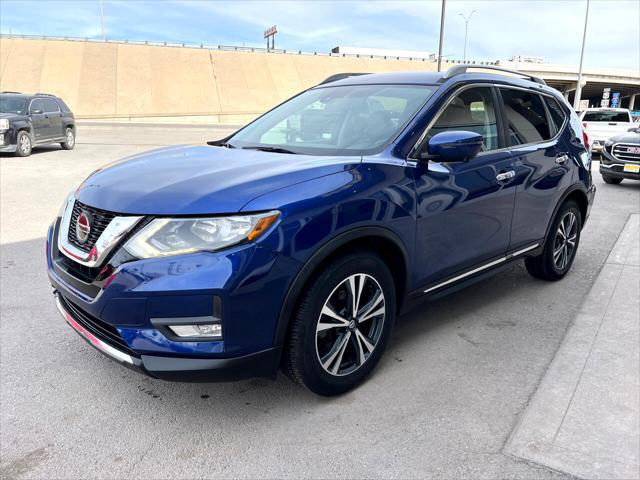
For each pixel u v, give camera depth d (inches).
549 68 2933.1
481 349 135.0
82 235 100.5
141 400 111.0
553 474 89.4
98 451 94.9
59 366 124.0
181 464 91.7
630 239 245.9
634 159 404.2
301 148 128.6
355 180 105.0
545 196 161.9
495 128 145.8
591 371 123.0
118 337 95.0
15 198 322.0
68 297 102.7
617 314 156.5
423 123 123.9
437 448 96.0
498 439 98.6
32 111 545.0
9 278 182.2
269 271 91.5
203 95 2217.0
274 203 93.0
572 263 194.5
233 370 93.1
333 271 101.3
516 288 179.9
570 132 179.8
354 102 140.6
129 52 2305.6
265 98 2342.5
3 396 111.2
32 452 94.3
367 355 115.3
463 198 127.7
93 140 789.2
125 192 98.7
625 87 3302.2
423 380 119.6
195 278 87.9
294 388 116.1
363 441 98.0
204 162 114.3
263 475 89.1
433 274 126.3
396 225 110.7
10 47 2133.4
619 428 101.5
